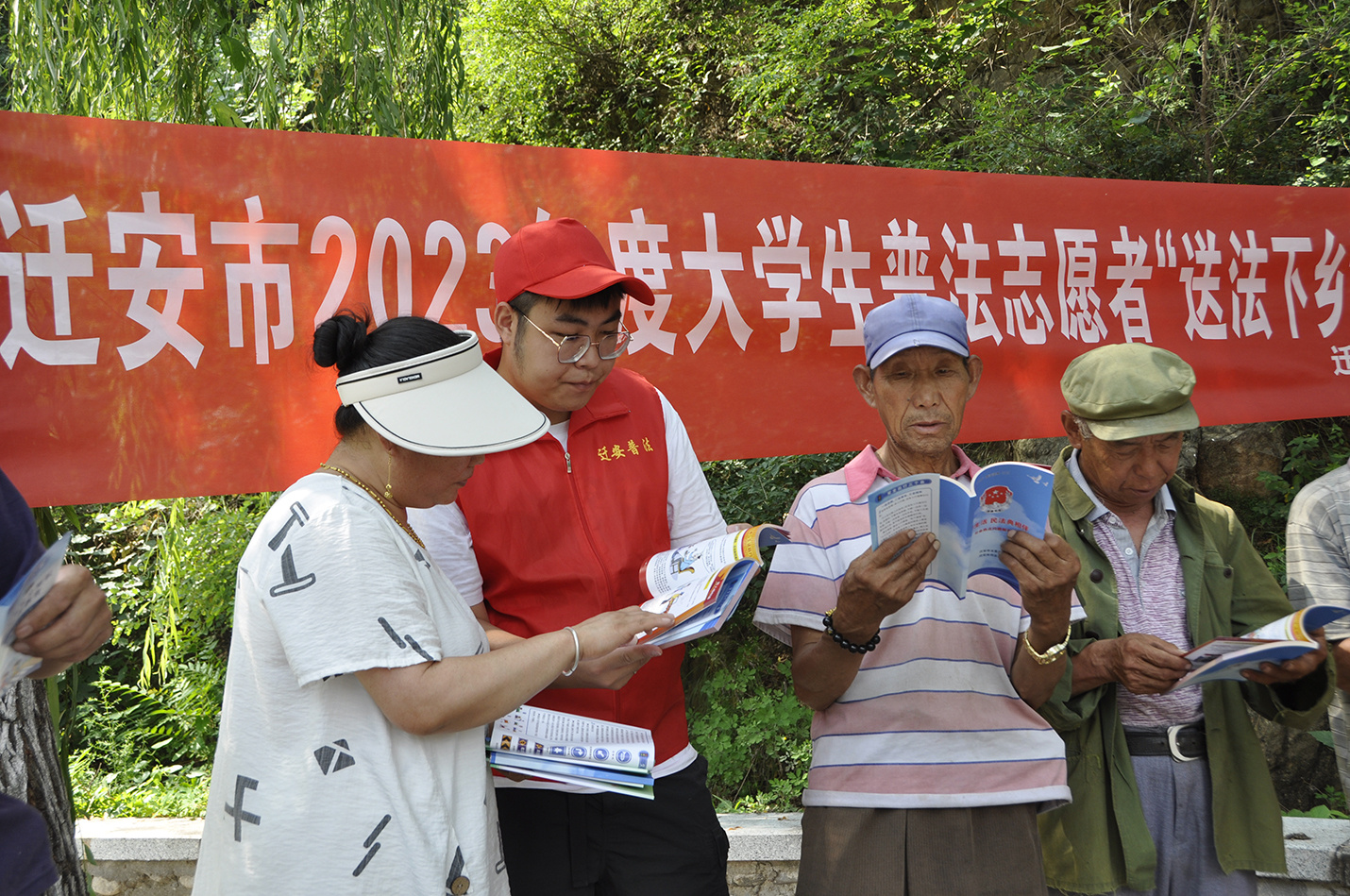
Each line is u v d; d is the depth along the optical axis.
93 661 5.11
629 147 7.81
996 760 1.89
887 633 1.93
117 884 3.29
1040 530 1.73
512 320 1.89
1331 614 1.76
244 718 1.41
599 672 1.64
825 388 3.15
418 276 2.75
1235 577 2.18
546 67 7.90
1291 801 4.05
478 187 2.82
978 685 1.92
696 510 2.07
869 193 3.25
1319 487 2.20
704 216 3.06
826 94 6.40
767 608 2.00
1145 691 1.90
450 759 1.47
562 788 1.83
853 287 3.21
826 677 1.85
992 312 3.39
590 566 1.87
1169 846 2.04
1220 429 5.06
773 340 3.11
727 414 3.04
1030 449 5.04
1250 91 5.44
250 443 2.56
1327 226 3.78
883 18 6.26
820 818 1.92
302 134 2.64
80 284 2.42
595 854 1.84
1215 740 2.03
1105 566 2.12
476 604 1.85
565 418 1.96
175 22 3.75
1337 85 5.34
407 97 4.55
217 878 1.40
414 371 1.44
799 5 7.22
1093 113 5.43
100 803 4.13
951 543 1.71
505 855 1.84
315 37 4.17
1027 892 1.84
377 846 1.36
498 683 1.41
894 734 1.89
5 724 1.91
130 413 2.45
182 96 3.81
